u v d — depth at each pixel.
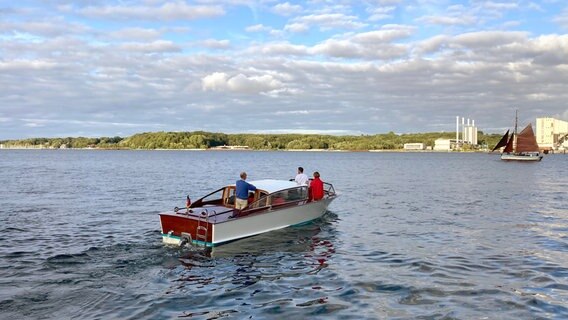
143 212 25.34
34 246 16.62
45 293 11.55
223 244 16.62
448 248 16.70
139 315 10.23
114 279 12.79
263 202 18.44
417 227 21.09
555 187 44.09
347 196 34.88
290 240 17.86
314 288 12.14
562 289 11.92
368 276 13.18
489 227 21.17
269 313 10.38
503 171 76.50
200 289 12.05
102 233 19.14
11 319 9.91
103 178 53.34
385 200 32.16
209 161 116.38
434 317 10.09
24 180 49.53
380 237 18.69
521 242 17.73
